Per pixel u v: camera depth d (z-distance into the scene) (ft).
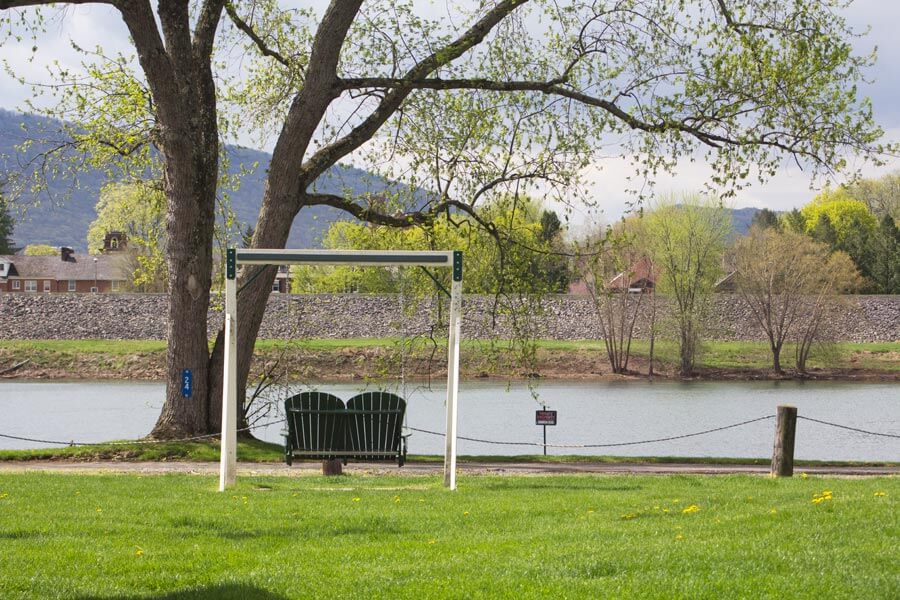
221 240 84.89
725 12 77.61
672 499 45.68
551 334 252.42
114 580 27.78
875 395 186.29
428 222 82.28
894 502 39.37
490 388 188.96
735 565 28.09
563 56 80.84
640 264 231.91
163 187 85.92
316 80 77.30
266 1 87.97
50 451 71.77
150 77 71.92
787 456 60.29
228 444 51.37
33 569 28.81
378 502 45.06
